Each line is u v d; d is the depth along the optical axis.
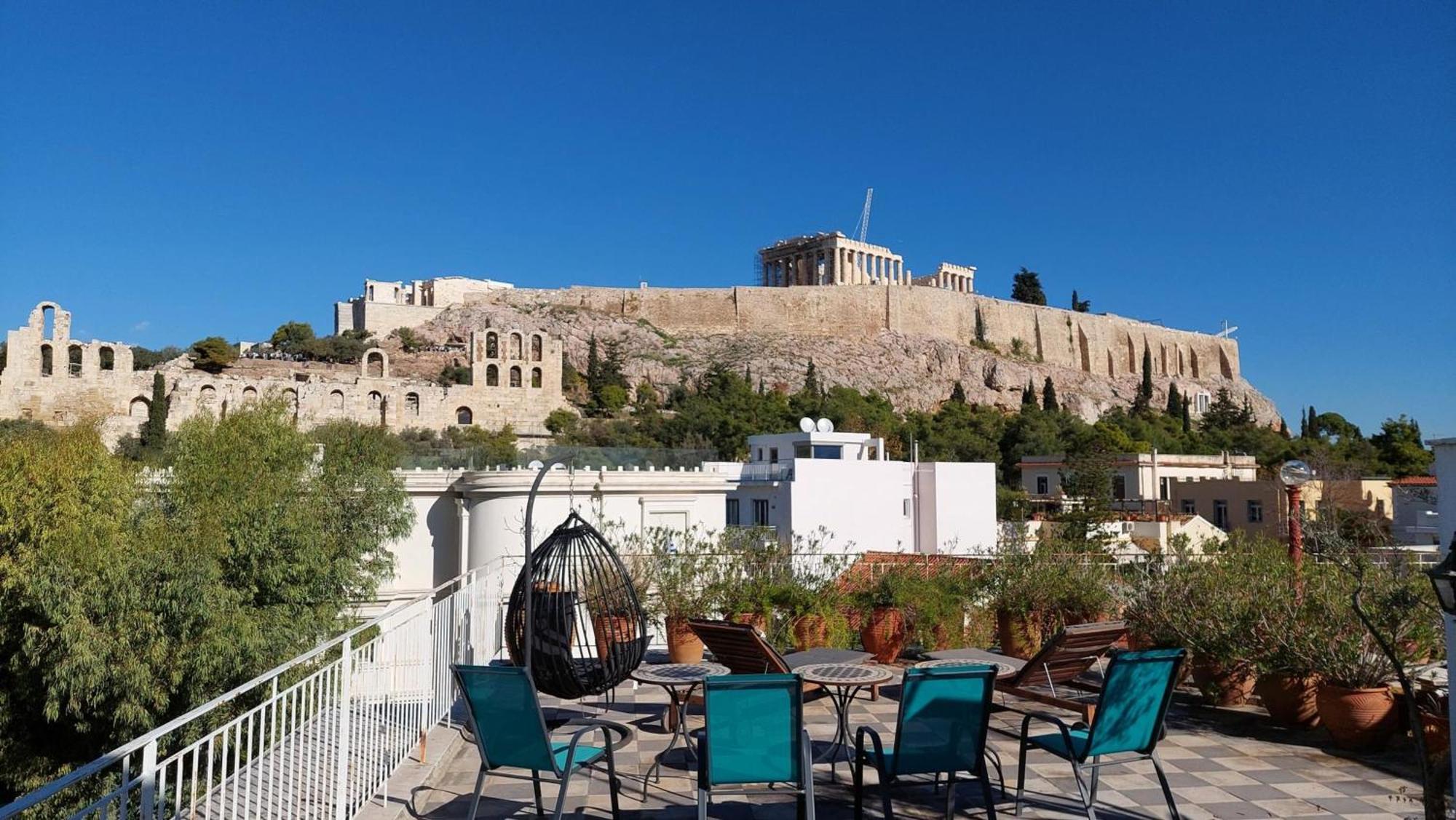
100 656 12.41
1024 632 9.53
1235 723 7.37
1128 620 8.75
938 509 31.98
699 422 66.50
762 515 30.31
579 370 90.81
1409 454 58.16
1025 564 10.00
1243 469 53.44
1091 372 122.25
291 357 78.06
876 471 30.94
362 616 16.56
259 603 14.88
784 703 4.43
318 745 5.20
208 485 15.15
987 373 107.75
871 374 99.25
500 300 104.31
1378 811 5.28
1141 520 36.53
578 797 5.74
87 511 13.44
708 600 9.61
